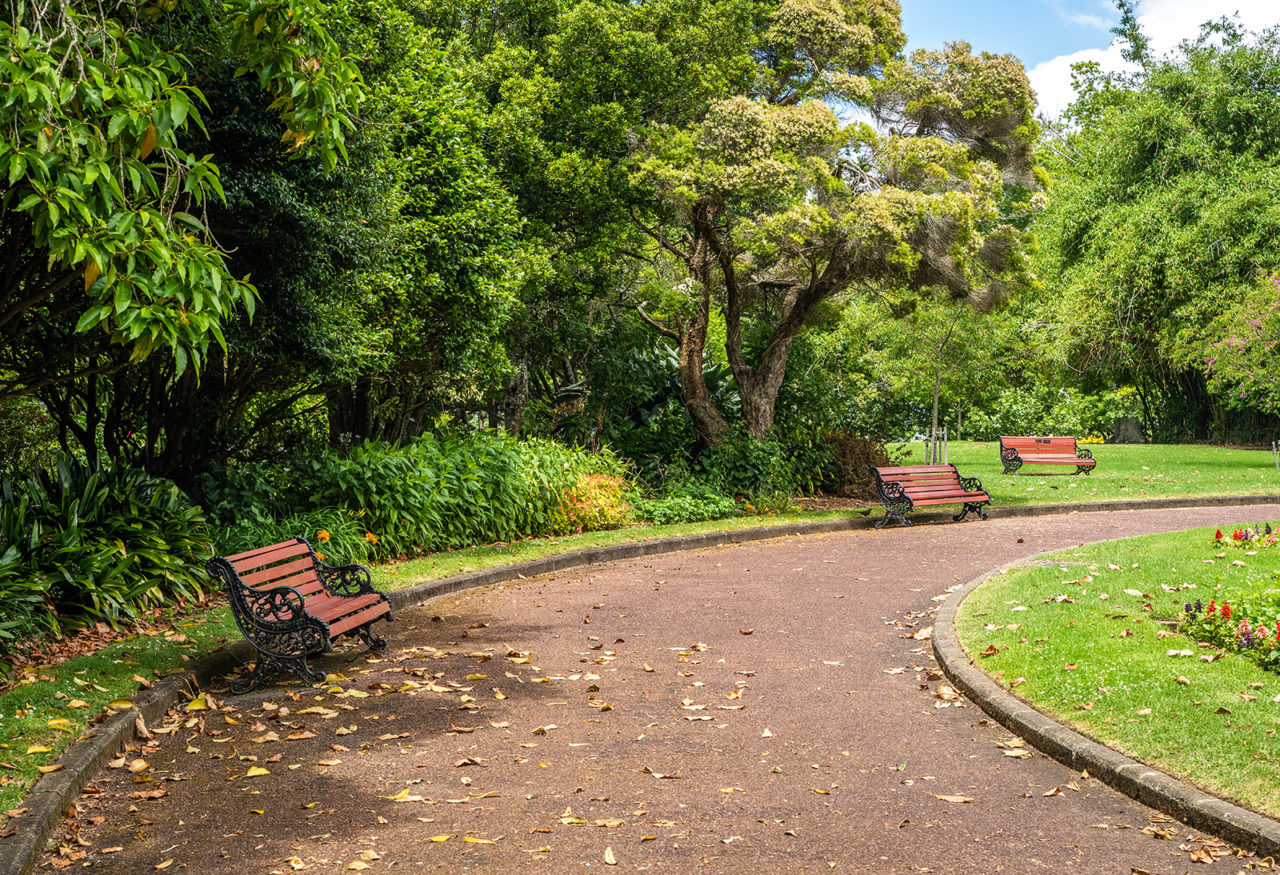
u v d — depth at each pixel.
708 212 15.90
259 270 8.88
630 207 17.38
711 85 16.66
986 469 22.25
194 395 10.92
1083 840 3.97
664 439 18.00
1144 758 4.58
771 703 5.92
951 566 10.64
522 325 17.78
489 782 4.65
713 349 24.72
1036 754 4.98
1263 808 3.97
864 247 14.46
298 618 6.29
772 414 17.28
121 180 4.88
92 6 6.02
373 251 9.80
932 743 5.18
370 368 12.67
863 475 18.05
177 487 9.55
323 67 5.40
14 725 4.93
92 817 4.23
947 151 14.79
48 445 14.32
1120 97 32.06
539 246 16.25
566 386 21.97
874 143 14.85
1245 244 22.09
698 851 3.89
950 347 20.30
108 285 4.47
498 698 6.02
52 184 4.46
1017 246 16.64
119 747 5.08
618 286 19.25
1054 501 15.91
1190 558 9.32
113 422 10.89
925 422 26.20
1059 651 6.25
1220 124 26.02
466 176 13.29
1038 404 33.56
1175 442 31.83
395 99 11.73
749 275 17.61
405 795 4.47
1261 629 6.03
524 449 13.48
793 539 13.38
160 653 6.54
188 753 5.10
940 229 14.40
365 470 10.98
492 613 8.59
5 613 6.31
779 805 4.35
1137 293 23.75
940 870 3.72
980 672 6.16
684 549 12.56
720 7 16.77
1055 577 8.75
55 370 9.49
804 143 14.57
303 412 14.66
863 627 7.90
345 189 9.06
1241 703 5.04
